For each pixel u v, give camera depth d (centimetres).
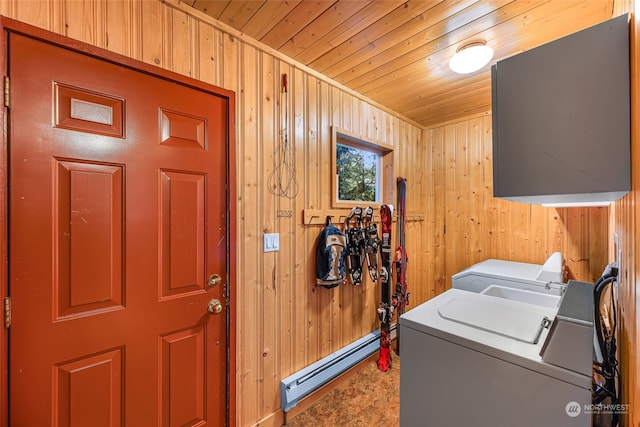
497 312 119
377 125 257
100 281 115
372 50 175
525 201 102
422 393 110
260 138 168
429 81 216
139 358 124
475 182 292
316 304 202
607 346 97
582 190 69
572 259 238
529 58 76
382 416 178
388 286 240
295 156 188
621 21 64
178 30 134
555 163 73
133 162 122
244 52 160
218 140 149
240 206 158
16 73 98
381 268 248
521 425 87
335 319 217
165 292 131
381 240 245
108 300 117
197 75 140
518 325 106
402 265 263
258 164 167
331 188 212
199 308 142
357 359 220
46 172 103
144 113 125
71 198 108
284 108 180
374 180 277
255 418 162
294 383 176
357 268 223
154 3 128
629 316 76
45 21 103
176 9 134
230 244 152
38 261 102
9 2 97
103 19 115
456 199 305
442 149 314
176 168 134
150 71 126
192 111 139
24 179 99
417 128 313
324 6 137
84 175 111
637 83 56
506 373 90
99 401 114
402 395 117
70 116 108
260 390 166
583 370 77
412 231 304
